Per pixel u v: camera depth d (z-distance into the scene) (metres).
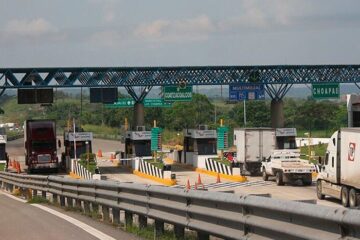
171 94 95.12
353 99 59.25
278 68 96.31
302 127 163.25
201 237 15.73
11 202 36.88
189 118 180.88
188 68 94.25
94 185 24.25
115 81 92.44
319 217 10.34
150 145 93.12
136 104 94.81
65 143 97.56
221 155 91.12
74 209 28.39
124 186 20.67
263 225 12.32
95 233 19.94
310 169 62.06
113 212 22.47
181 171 86.75
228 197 13.81
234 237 13.47
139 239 18.41
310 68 96.75
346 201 43.47
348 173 42.75
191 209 15.73
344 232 9.88
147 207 18.81
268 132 78.25
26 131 92.56
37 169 90.25
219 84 95.81
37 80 89.69
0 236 20.14
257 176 76.56
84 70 90.81
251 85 96.12
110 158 111.94
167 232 18.27
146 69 92.81
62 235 19.78
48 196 39.22
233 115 182.62
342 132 43.94
